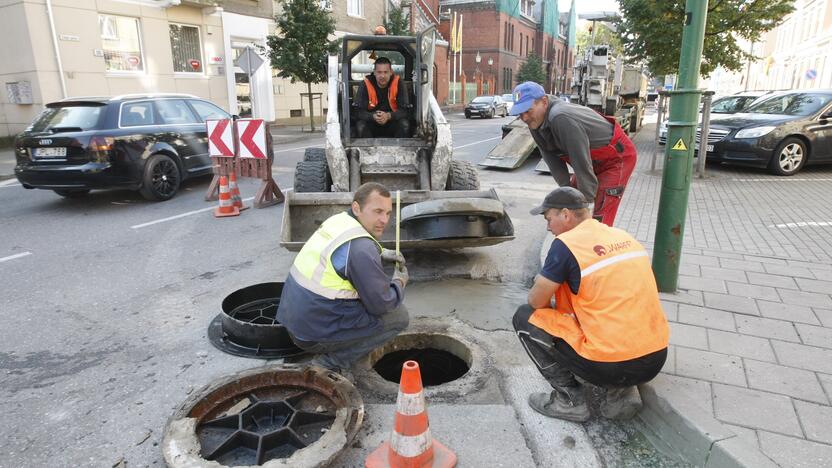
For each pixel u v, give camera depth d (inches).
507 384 122.1
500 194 334.6
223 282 189.0
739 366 118.3
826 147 385.7
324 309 110.3
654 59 493.7
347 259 108.1
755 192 321.4
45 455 100.7
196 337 147.7
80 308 166.9
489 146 607.8
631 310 95.6
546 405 111.0
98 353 139.3
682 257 193.6
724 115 434.3
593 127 149.8
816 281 168.6
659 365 99.4
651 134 773.9
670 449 101.7
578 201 101.9
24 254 219.6
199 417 104.7
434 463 92.4
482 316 156.8
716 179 368.2
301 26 691.4
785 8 427.8
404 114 250.8
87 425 109.7
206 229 258.7
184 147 331.3
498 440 101.0
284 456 98.6
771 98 438.3
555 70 2753.4
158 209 301.3
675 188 150.0
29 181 289.4
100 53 576.1
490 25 1957.4
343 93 231.3
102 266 205.6
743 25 435.2
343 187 219.0
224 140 294.7
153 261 211.6
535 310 106.1
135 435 106.5
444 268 195.3
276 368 117.9
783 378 113.5
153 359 136.0
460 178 241.3
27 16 514.3
